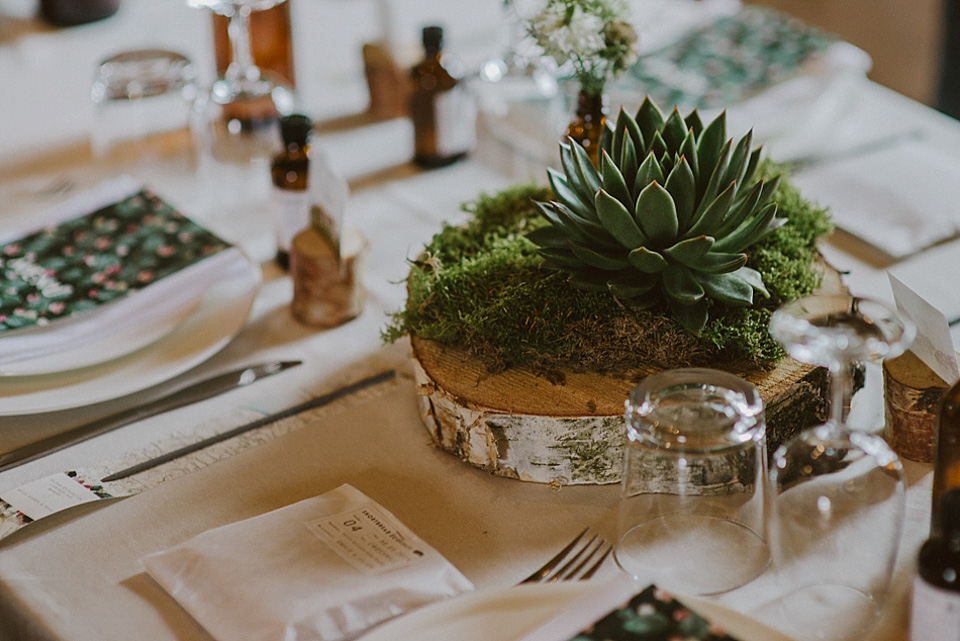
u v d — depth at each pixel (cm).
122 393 102
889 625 72
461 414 90
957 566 62
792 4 311
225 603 73
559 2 108
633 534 80
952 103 216
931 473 89
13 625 78
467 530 85
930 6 276
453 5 185
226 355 113
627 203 90
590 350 91
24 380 103
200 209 149
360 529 81
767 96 152
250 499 89
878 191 136
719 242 90
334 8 215
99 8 204
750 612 73
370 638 67
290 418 101
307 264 114
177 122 170
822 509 72
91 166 159
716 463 76
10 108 176
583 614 66
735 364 91
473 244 107
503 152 157
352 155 162
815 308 69
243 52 155
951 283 117
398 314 99
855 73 163
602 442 87
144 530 86
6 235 126
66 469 94
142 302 113
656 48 171
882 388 100
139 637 74
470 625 68
